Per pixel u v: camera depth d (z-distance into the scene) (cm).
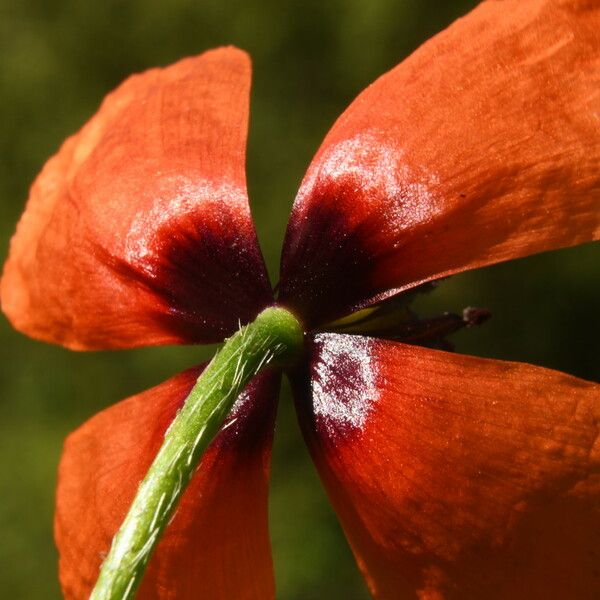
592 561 16
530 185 16
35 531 53
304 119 63
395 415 16
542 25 16
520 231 16
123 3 68
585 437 16
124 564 15
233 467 17
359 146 17
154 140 17
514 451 16
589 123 16
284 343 16
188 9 67
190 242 17
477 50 16
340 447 16
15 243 18
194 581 17
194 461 15
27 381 58
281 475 51
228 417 17
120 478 17
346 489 16
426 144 16
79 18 69
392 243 16
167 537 17
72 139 18
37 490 54
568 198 16
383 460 16
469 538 16
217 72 17
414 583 16
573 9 16
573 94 16
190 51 68
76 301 18
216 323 17
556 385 16
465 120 16
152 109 18
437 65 16
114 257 17
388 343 16
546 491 16
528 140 16
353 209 16
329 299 17
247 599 17
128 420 17
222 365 16
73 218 18
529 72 16
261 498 17
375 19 64
